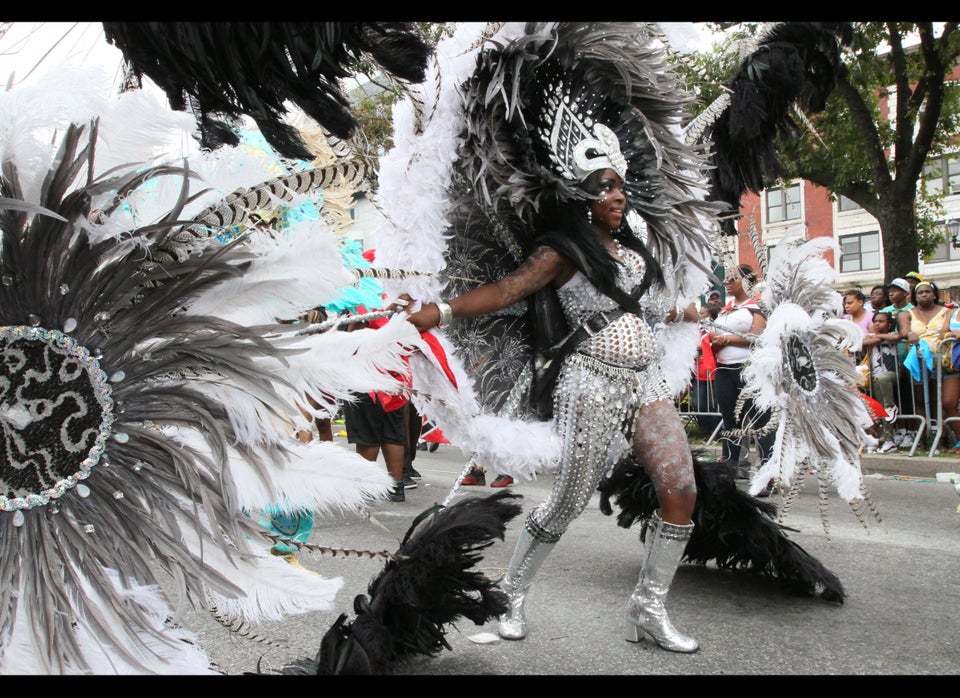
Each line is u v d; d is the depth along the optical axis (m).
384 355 1.76
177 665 1.58
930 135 12.16
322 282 1.70
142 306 1.57
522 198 2.54
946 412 7.18
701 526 3.26
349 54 1.75
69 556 1.49
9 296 1.48
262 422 1.64
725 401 6.00
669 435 2.64
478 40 2.37
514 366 2.77
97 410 1.53
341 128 1.76
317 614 3.01
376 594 2.19
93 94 1.46
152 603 1.57
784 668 2.46
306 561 3.84
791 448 3.27
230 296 1.66
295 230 1.71
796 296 3.46
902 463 6.91
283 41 1.63
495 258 2.76
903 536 4.39
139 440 1.56
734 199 3.36
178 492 1.58
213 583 1.59
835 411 3.37
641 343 2.62
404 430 5.55
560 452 2.61
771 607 3.08
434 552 2.20
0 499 1.46
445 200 2.50
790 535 4.41
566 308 2.65
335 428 7.09
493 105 2.48
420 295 2.40
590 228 2.60
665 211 2.89
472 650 2.62
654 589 2.65
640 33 2.60
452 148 2.47
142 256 1.56
